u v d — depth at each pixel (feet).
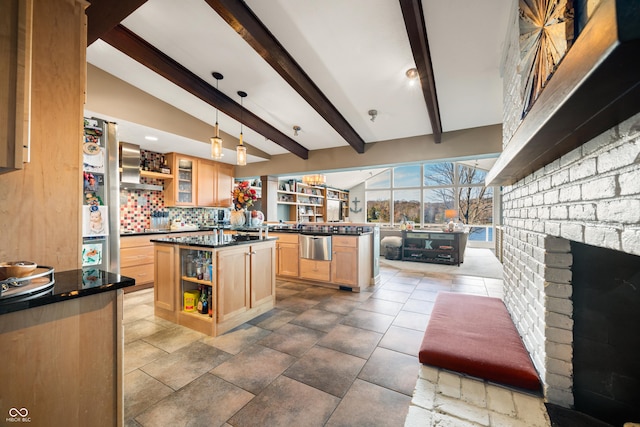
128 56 9.62
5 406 2.86
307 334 7.91
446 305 8.25
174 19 8.05
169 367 6.20
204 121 14.25
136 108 11.30
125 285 3.72
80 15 4.76
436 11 7.15
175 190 15.93
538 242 5.24
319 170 18.21
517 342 5.93
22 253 4.22
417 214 32.68
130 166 13.87
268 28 8.13
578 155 3.75
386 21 7.68
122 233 12.19
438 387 5.03
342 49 8.87
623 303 4.25
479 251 25.94
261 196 20.92
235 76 10.75
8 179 4.13
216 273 7.82
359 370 6.09
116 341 3.71
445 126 13.76
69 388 3.29
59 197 4.56
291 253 13.96
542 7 4.16
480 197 30.07
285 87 11.42
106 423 3.60
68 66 4.63
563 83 2.40
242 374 5.93
